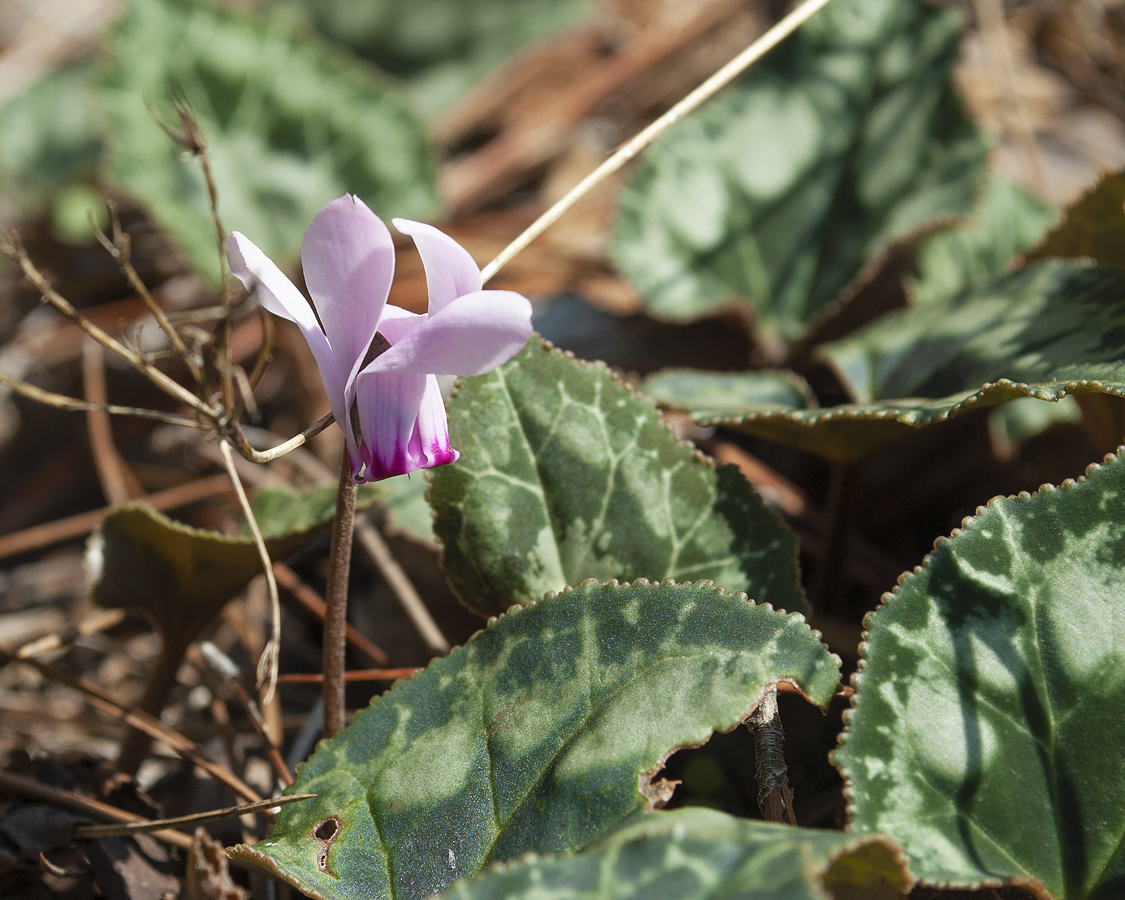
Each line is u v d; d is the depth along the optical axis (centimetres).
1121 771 29
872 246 43
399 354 27
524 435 33
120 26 47
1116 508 30
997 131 57
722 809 34
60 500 50
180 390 29
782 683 29
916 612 29
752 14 67
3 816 32
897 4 45
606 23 70
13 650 34
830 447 35
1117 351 32
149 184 46
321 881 29
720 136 45
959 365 34
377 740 30
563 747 29
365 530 38
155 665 35
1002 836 28
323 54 50
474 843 29
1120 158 56
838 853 26
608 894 26
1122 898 28
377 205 50
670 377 37
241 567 34
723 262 44
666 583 30
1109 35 63
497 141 62
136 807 33
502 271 53
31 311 56
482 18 65
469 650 30
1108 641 29
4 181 61
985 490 40
